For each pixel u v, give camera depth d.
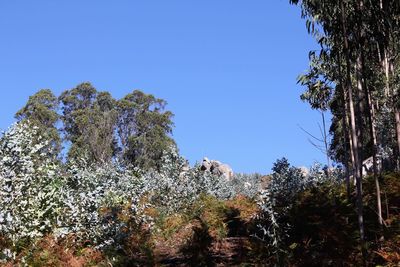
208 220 14.48
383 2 10.23
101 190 13.71
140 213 14.52
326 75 16.03
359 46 10.34
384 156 19.91
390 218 10.28
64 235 11.68
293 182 17.48
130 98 54.75
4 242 10.85
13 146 11.17
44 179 12.49
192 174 20.92
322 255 9.27
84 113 50.84
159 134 52.19
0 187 10.94
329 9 10.13
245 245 10.85
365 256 8.77
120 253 11.97
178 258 11.69
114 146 51.56
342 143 22.00
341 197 12.99
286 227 10.45
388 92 18.11
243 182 30.89
